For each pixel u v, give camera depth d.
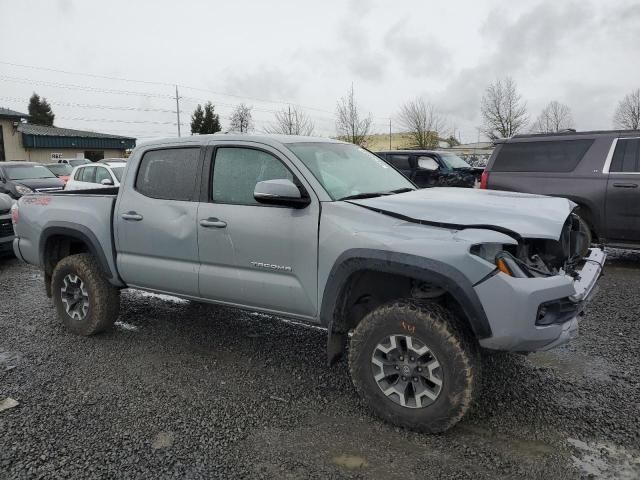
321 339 4.74
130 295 6.33
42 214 5.02
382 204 3.34
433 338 2.98
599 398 3.50
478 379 2.98
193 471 2.77
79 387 3.79
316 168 3.68
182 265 4.13
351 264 3.20
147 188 4.35
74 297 4.92
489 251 2.88
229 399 3.59
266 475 2.73
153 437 3.10
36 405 3.51
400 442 3.03
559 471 2.71
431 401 3.04
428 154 13.88
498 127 45.03
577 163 7.34
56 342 4.73
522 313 2.79
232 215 3.78
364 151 4.64
